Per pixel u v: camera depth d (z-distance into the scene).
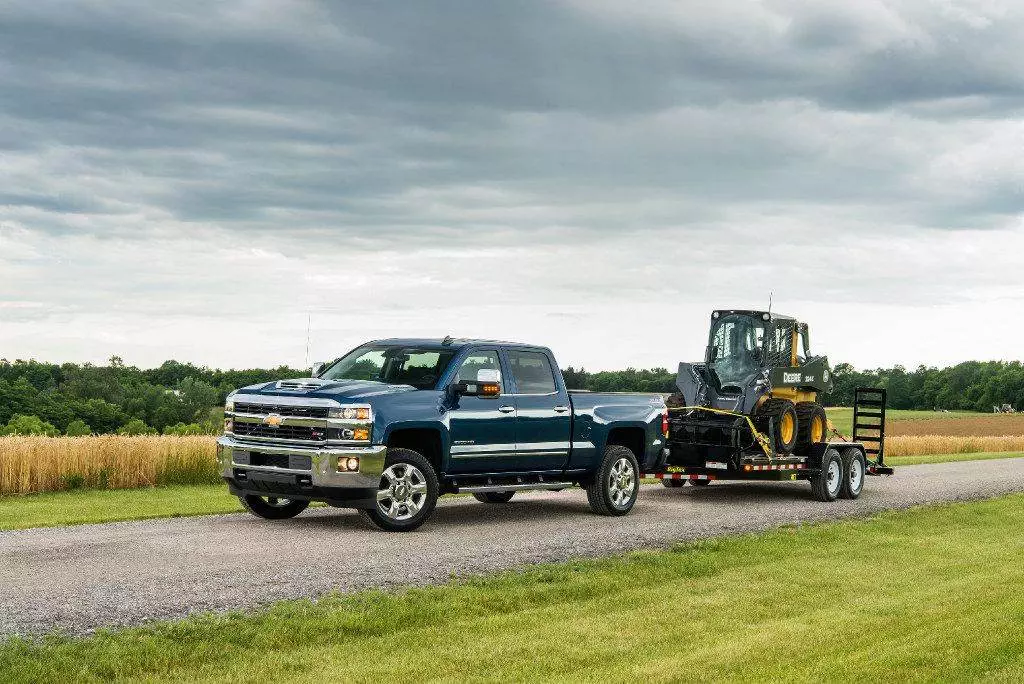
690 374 18.92
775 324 18.88
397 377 13.61
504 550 11.27
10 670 6.54
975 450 49.19
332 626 7.89
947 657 7.60
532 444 14.06
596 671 7.15
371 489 12.29
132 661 6.86
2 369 116.19
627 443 15.97
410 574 9.77
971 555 12.52
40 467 20.09
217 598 8.51
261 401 12.80
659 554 11.51
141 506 16.44
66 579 9.20
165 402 114.25
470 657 7.37
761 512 16.14
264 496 13.20
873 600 9.62
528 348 14.42
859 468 19.16
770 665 7.36
